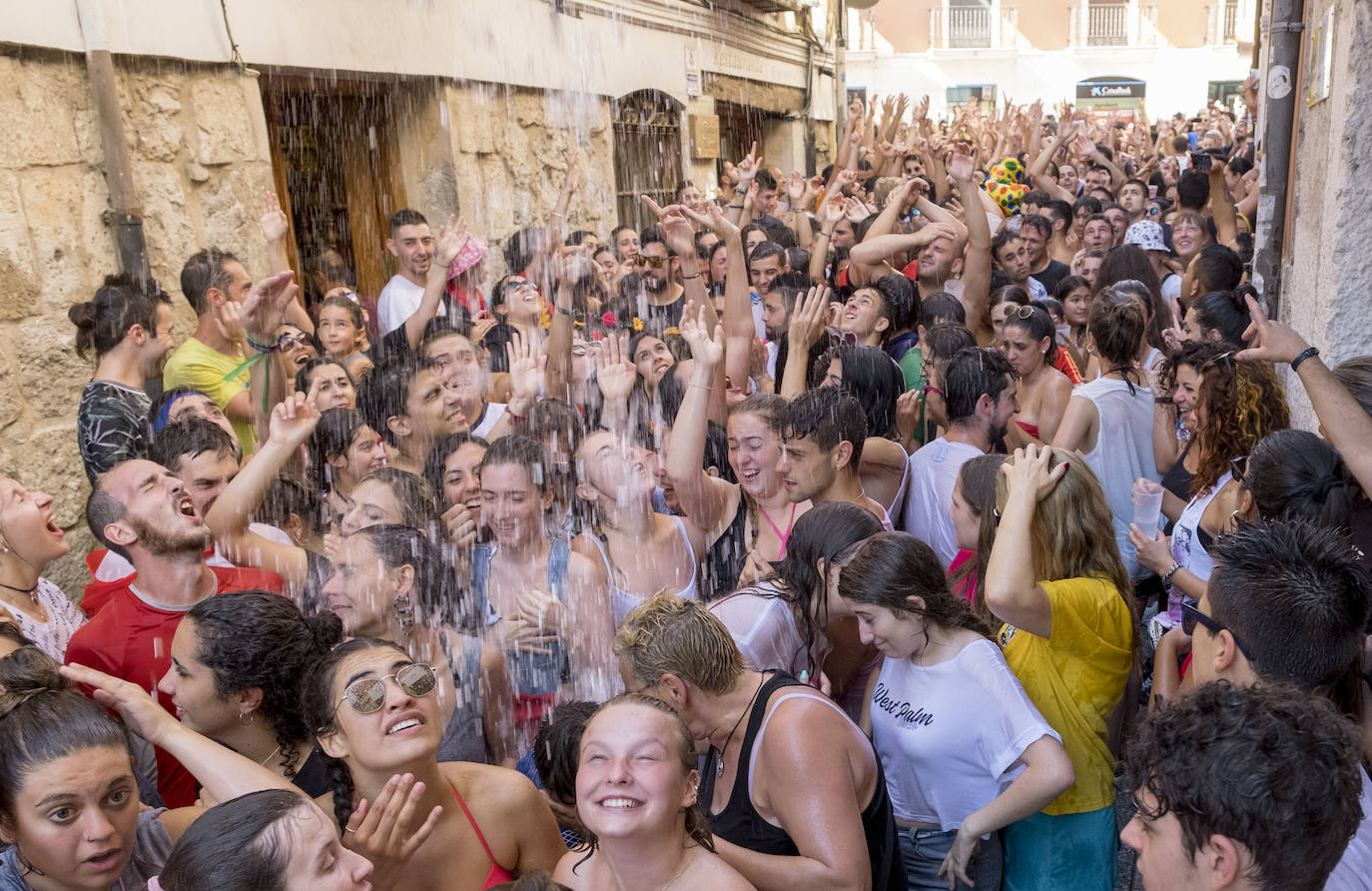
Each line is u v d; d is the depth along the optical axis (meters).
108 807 1.84
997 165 10.51
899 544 2.31
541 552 3.00
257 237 6.14
